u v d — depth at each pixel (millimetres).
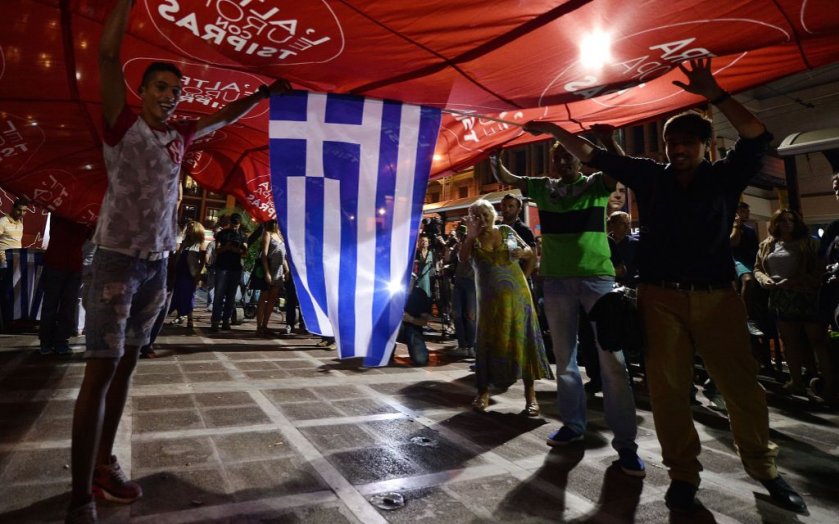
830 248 4324
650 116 3609
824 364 4320
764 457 2223
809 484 2502
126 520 1792
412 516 1951
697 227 2238
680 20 2156
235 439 2746
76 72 2820
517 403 4023
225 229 7887
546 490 2281
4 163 3900
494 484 2326
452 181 27266
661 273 2309
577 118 3650
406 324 5762
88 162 4086
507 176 3430
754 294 5461
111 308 1843
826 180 7812
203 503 1961
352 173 2760
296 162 2703
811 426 3604
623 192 9820
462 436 3053
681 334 2262
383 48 2484
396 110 2848
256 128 4094
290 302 7992
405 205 2811
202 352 5656
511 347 3580
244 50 2551
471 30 2283
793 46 2473
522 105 3219
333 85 2965
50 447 2471
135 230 1900
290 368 5012
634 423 2578
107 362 1837
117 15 1780
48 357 4863
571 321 3010
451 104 3225
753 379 2236
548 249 3090
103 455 2010
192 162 4973
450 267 7852
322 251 2684
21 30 2402
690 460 2156
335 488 2176
